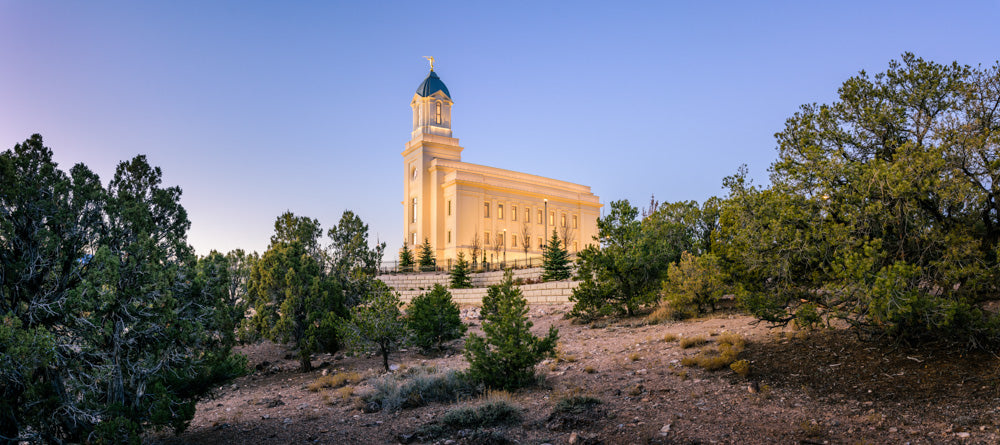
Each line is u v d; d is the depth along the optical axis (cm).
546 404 1065
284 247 2336
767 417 860
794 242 1078
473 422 970
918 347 1038
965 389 833
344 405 1212
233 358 1158
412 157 7356
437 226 6781
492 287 2581
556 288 2981
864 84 1220
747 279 1205
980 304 1025
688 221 2483
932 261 996
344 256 2611
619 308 2164
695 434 820
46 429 813
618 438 840
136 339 943
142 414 920
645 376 1190
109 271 848
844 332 1220
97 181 984
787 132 1311
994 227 1009
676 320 1873
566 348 1680
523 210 7294
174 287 994
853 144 1228
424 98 7450
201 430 1089
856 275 950
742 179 1218
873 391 901
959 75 1123
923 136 1141
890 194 989
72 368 859
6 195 823
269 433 1024
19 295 859
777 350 1207
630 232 2238
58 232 897
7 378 779
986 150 996
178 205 1093
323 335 2095
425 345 1942
